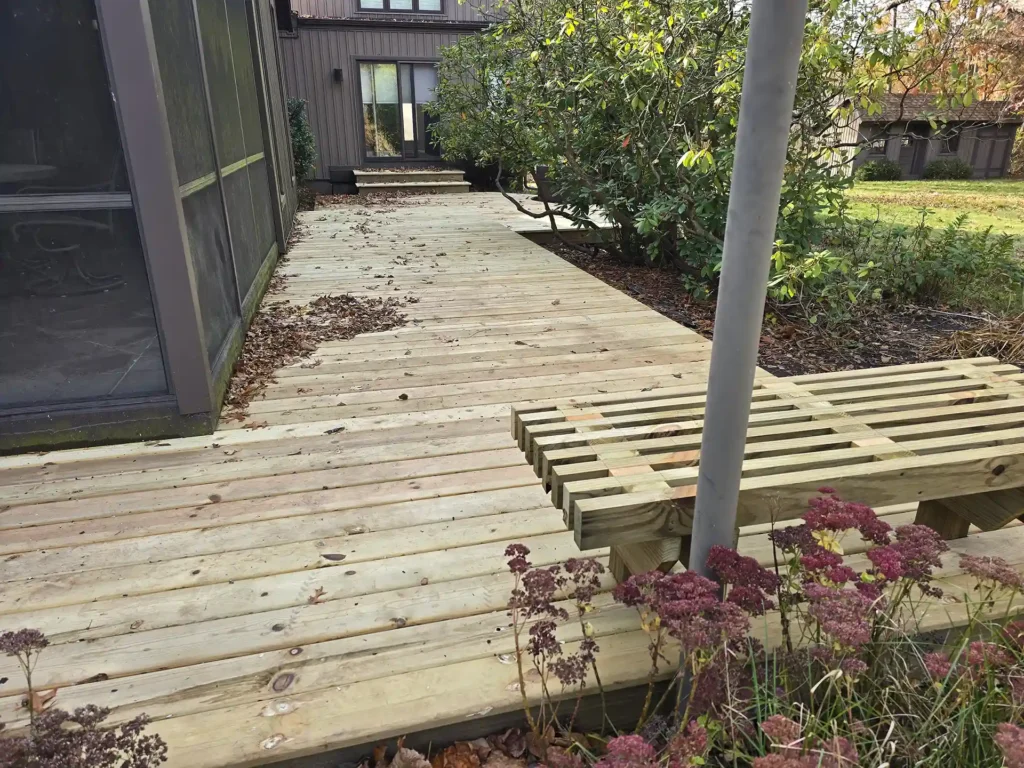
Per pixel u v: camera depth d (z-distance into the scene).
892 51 4.20
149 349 2.63
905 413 1.84
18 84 2.27
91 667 1.55
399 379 3.34
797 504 1.50
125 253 2.51
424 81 12.30
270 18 7.32
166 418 2.70
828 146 4.82
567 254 7.26
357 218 8.78
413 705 1.42
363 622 1.69
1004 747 0.98
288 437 2.73
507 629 1.66
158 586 1.83
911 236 5.88
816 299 4.63
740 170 1.09
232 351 3.40
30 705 1.19
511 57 6.83
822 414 1.84
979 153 16.03
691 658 1.20
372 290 5.07
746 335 1.16
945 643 1.62
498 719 1.46
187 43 3.02
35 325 2.50
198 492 2.32
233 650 1.59
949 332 4.50
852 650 1.20
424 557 1.96
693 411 1.86
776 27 1.01
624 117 5.51
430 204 10.32
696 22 4.72
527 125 6.39
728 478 1.26
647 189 5.72
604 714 1.42
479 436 2.73
